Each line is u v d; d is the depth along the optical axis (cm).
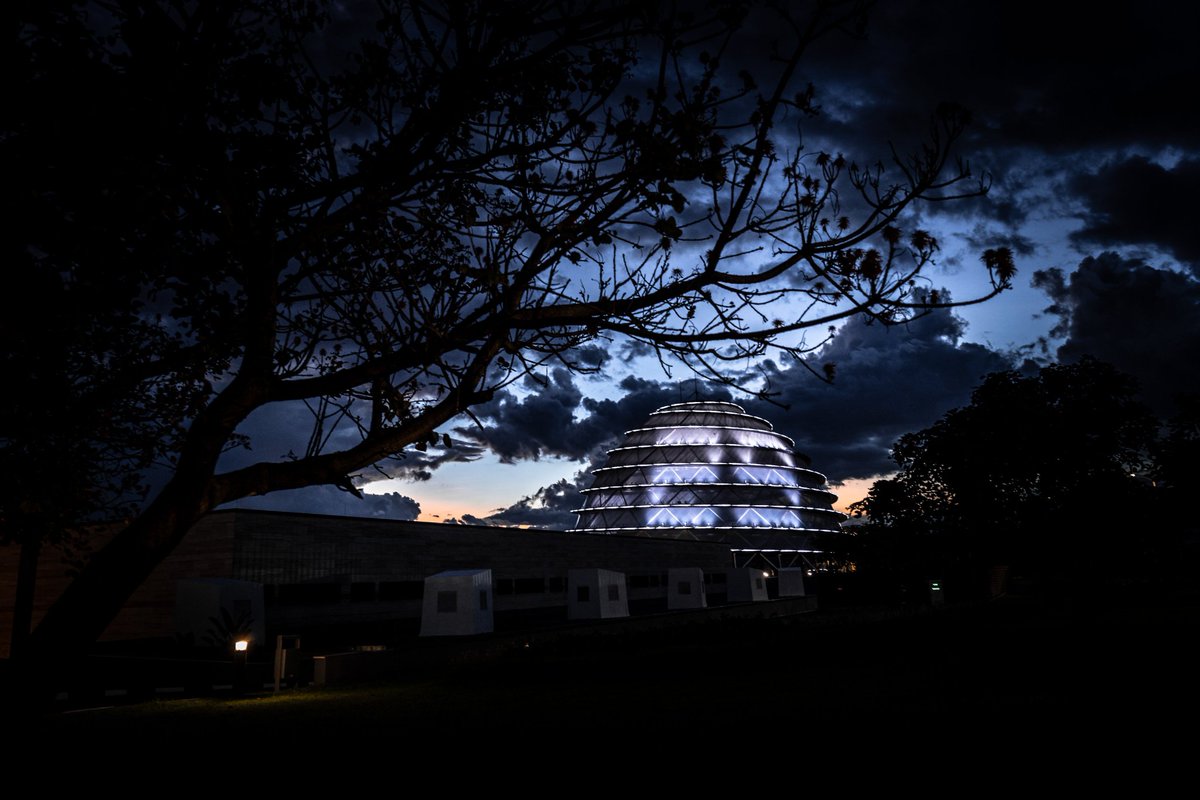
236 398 445
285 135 508
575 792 732
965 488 3825
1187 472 3878
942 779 720
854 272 483
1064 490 3553
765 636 2516
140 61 415
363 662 2150
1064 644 1906
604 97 507
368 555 3469
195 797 725
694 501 9462
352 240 538
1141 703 1075
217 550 2955
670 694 1508
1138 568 4016
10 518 861
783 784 726
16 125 423
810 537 9431
